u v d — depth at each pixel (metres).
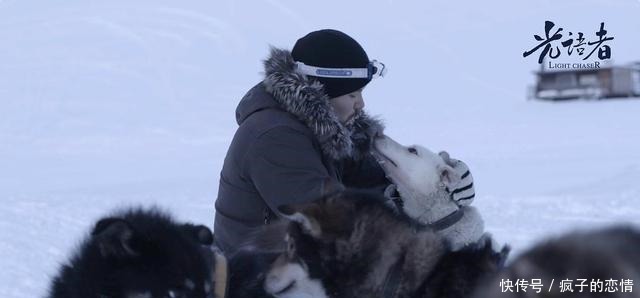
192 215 10.34
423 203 3.75
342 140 3.69
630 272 1.16
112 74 41.47
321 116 3.61
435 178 3.72
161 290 2.92
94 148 24.89
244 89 40.03
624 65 31.05
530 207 10.02
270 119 3.65
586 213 9.50
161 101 36.19
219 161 20.19
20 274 7.37
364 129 3.99
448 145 20.03
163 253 2.95
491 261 3.23
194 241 3.16
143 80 40.59
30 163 21.34
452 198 3.73
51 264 7.76
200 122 30.89
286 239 3.36
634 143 18.12
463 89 38.75
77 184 16.25
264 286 3.33
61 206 11.45
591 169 13.80
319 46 3.78
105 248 2.93
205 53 47.47
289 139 3.60
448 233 3.68
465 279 3.17
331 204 3.32
